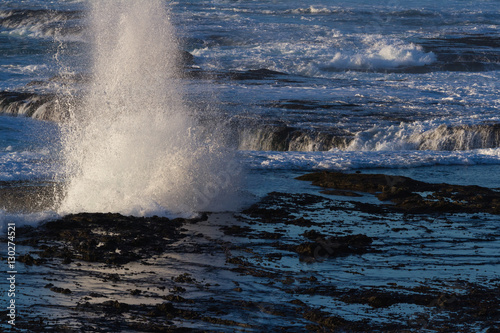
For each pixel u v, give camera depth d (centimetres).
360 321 1870
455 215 3161
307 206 3288
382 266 2375
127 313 1892
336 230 2847
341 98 7519
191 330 1786
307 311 1936
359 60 10669
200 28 14250
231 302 1998
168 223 2894
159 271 2273
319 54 11425
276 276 2245
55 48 12475
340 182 3822
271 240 2677
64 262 2338
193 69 9175
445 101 7438
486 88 8375
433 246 2644
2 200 3231
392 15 17400
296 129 6075
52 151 4962
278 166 4428
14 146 5662
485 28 15138
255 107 6875
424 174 4375
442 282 2214
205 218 2992
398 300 2042
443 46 12044
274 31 14088
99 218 2916
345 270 2323
